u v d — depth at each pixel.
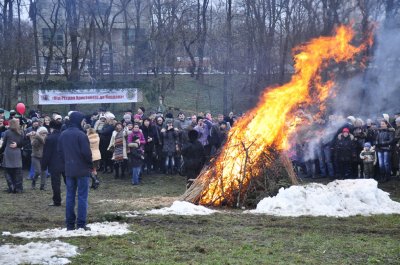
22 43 39.19
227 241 9.27
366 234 10.05
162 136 20.16
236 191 13.13
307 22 32.72
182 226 10.52
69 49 49.03
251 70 39.50
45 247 8.59
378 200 12.91
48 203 14.10
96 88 28.92
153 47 41.34
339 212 12.09
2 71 36.94
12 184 16.19
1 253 8.23
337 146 18.52
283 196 12.52
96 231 9.95
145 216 11.48
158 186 17.62
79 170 10.04
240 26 41.53
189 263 7.84
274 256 8.30
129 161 18.89
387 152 17.64
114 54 49.41
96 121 22.22
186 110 38.41
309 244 9.09
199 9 47.62
